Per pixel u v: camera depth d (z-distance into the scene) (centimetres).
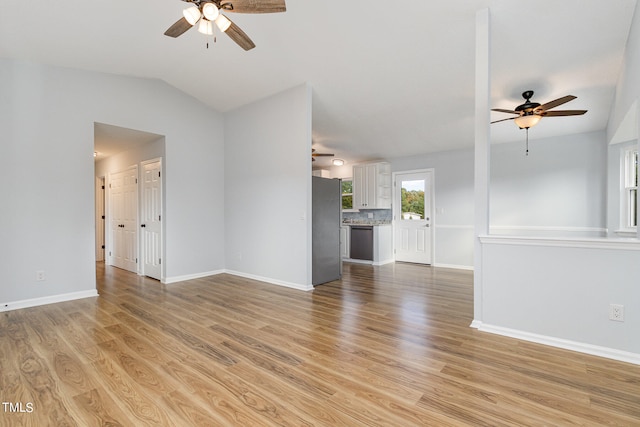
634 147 418
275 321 303
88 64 381
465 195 584
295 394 181
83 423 157
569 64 323
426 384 191
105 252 627
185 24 245
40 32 309
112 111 413
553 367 209
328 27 312
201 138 506
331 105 459
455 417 160
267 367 213
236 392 183
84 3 277
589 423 154
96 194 671
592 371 204
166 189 464
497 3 262
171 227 469
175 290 420
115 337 263
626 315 216
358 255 661
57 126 373
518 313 259
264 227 470
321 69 382
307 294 401
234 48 365
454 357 226
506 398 176
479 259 279
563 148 494
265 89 443
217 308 343
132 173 545
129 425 155
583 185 478
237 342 254
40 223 361
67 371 206
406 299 379
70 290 379
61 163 375
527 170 523
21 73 351
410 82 386
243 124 502
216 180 527
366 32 311
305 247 419
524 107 342
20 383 192
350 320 305
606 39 284
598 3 249
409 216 659
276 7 228
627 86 289
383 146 609
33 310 336
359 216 741
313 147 638
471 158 577
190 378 199
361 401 175
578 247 232
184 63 399
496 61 323
